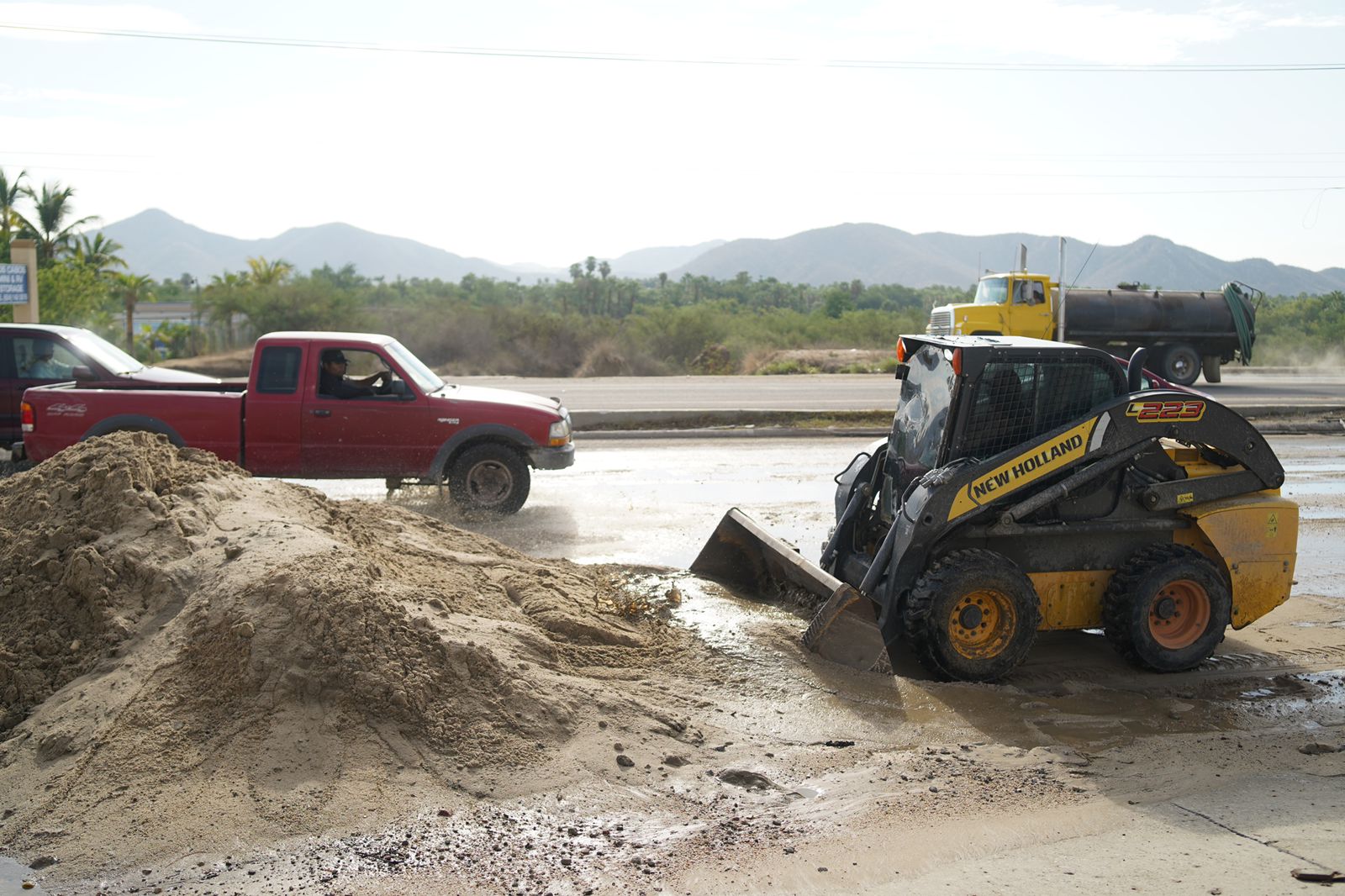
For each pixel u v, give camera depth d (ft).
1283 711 20.89
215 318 164.14
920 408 24.26
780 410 63.36
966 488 21.63
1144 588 22.40
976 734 19.02
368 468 36.55
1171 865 13.98
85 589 18.26
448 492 38.45
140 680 16.66
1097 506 23.20
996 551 22.93
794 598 24.79
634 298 318.86
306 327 162.09
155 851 13.85
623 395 81.41
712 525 35.70
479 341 155.94
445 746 16.42
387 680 16.75
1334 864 13.97
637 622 22.71
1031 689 21.90
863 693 20.42
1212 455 24.25
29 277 71.46
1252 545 23.61
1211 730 19.79
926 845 14.60
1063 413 22.90
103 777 15.11
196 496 21.01
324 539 19.94
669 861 14.07
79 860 13.69
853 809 15.75
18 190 167.53
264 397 35.94
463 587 21.85
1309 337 160.04
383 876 13.53
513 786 15.84
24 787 15.17
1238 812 15.84
